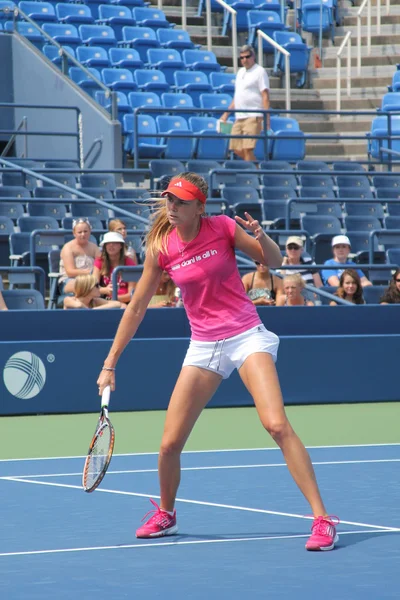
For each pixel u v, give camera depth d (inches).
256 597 408.2
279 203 1541.6
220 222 503.5
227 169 1582.2
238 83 1792.6
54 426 943.7
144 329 1063.0
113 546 504.1
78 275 1176.2
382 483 666.8
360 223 1540.4
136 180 1578.5
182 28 2385.6
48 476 704.4
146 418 990.4
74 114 1734.7
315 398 1074.7
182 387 508.4
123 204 1467.8
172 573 449.4
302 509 589.0
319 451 812.0
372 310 1111.6
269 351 501.7
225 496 628.7
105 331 1052.5
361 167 1787.6
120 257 1171.3
